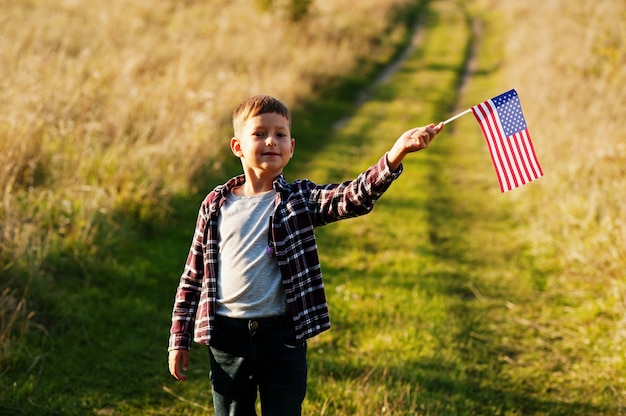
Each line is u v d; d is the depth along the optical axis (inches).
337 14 924.0
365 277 254.8
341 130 495.5
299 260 112.5
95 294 221.8
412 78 691.4
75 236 242.8
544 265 268.7
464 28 965.8
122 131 347.3
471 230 312.8
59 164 290.8
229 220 114.9
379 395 171.0
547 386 186.2
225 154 389.1
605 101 448.5
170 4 819.4
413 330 209.8
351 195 109.0
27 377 176.2
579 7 768.3
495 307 233.0
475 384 185.9
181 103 419.8
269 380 114.0
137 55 530.6
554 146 378.9
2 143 278.1
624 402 177.8
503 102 123.7
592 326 216.5
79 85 391.2
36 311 201.6
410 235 300.2
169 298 230.7
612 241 260.4
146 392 177.9
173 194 307.0
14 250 213.9
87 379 180.5
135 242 265.0
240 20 776.9
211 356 118.0
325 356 195.0
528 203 337.1
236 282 112.9
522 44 770.8
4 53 405.1
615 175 325.4
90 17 669.3
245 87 500.7
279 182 114.4
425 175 389.4
